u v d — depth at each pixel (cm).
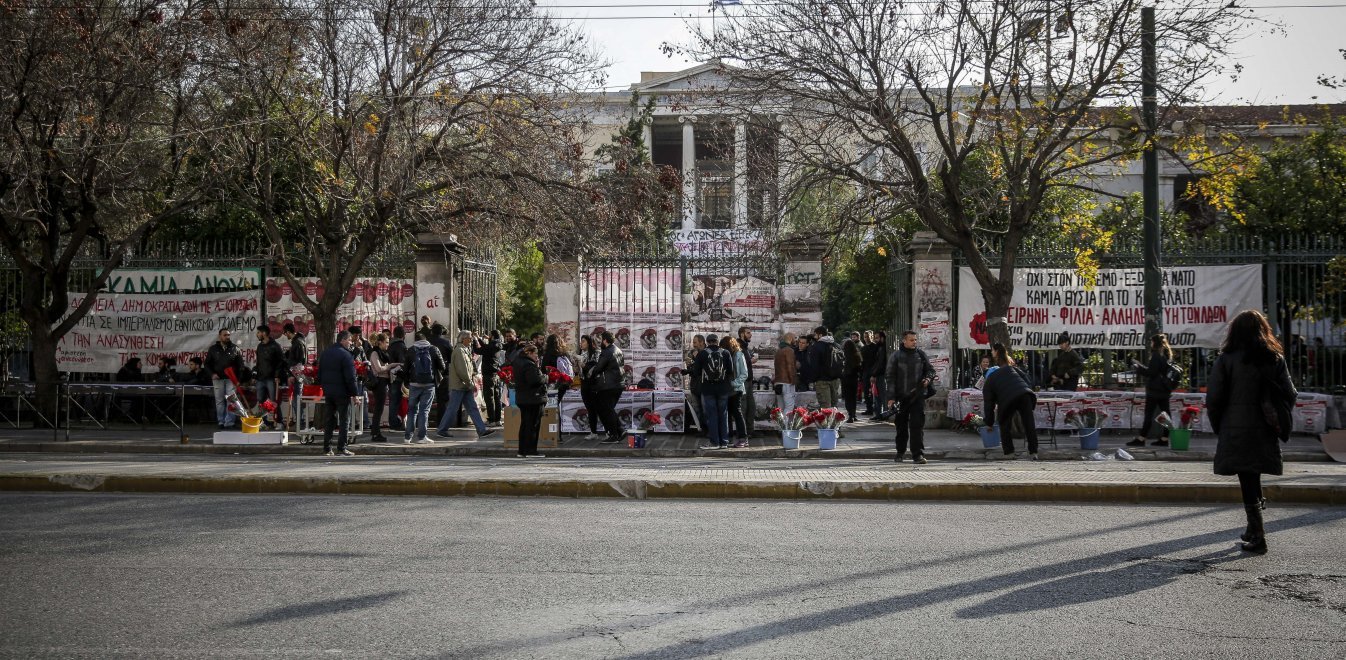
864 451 1647
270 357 1852
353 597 662
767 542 857
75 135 1927
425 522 948
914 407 1485
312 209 2156
